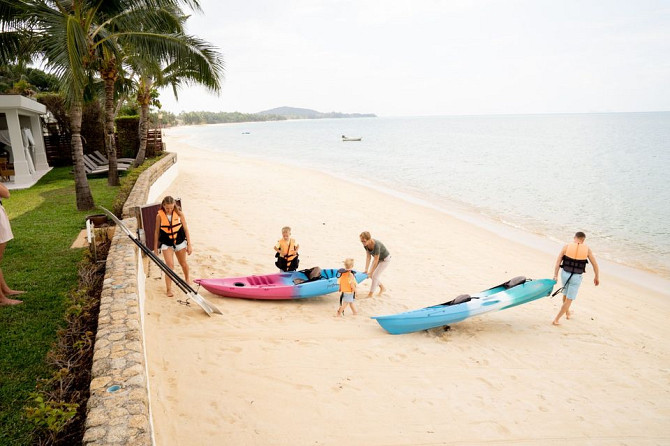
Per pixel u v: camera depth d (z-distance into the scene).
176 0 12.52
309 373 6.05
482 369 6.55
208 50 14.26
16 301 6.22
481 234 15.65
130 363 4.04
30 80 44.34
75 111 11.89
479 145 63.62
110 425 3.19
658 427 5.44
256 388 5.60
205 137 105.25
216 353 6.30
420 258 12.30
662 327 8.68
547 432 5.20
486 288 10.17
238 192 19.59
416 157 45.19
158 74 16.44
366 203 19.81
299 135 109.06
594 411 5.69
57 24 10.49
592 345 7.61
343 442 4.79
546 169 34.94
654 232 16.81
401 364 6.52
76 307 5.30
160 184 16.98
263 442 4.69
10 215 11.73
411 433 5.01
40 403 3.42
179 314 7.33
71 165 23.45
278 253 9.16
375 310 8.54
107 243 8.46
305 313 8.08
